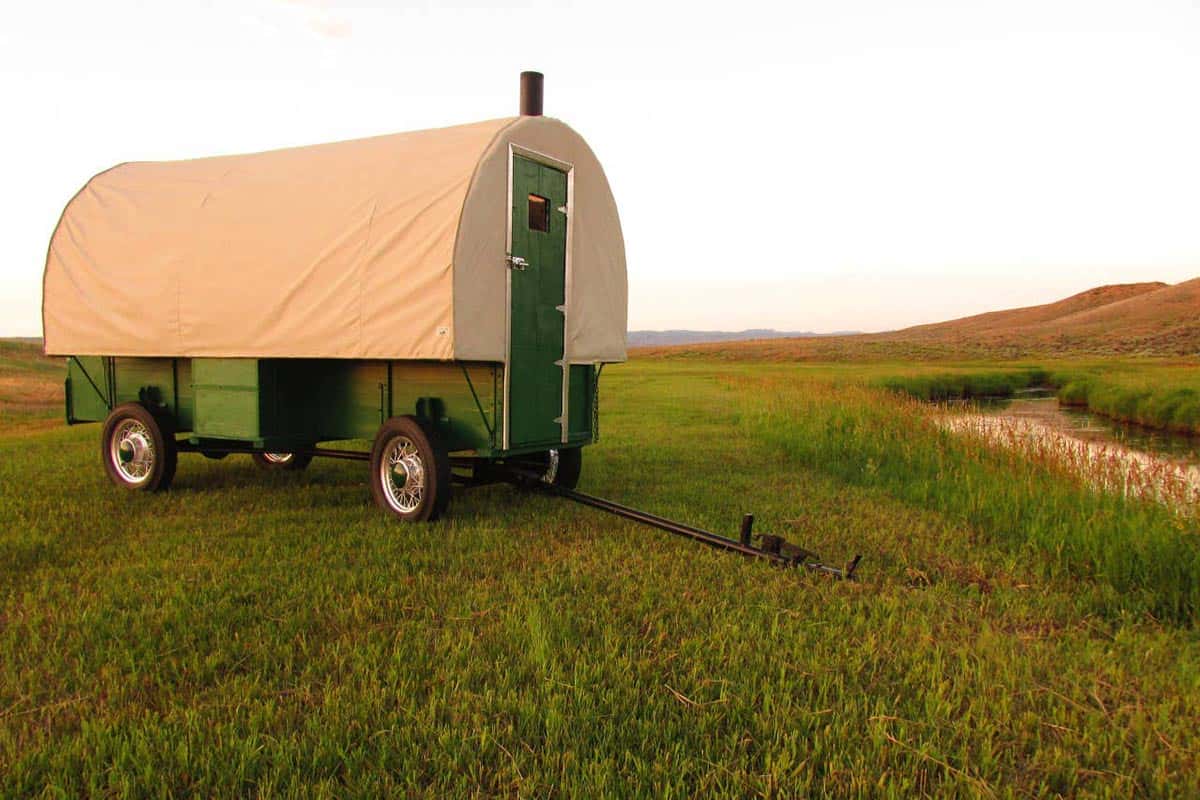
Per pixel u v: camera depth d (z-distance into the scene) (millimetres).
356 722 3059
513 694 3289
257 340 7266
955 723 3162
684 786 2680
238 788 2656
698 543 6059
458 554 5648
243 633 4047
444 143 6859
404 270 6457
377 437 6965
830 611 4488
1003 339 103062
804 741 2971
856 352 89875
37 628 4129
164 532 6332
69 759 2854
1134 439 21250
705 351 97938
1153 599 4863
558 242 7523
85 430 15062
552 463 7297
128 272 8062
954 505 7547
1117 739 3100
